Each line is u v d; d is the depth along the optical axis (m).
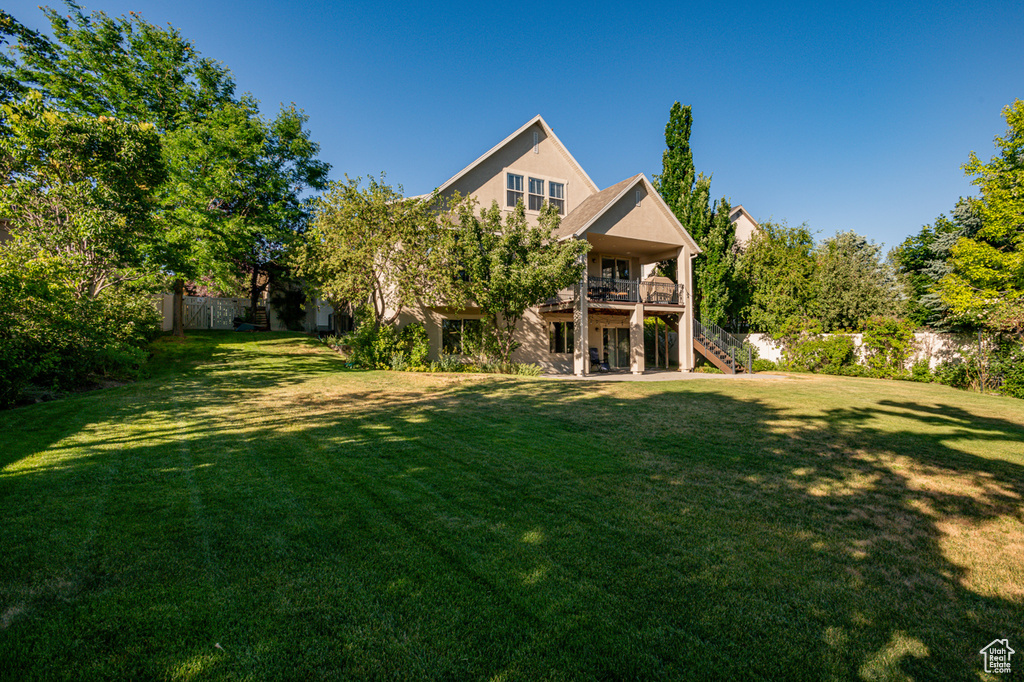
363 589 2.98
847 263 20.80
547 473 5.27
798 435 7.32
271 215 20.44
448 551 3.47
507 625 2.67
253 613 2.71
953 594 3.10
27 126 10.17
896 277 25.12
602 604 2.88
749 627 2.71
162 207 16.78
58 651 2.37
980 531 4.03
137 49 18.50
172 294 21.97
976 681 2.33
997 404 11.12
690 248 20.34
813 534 3.90
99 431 6.55
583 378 15.79
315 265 16.12
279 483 4.75
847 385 14.35
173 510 4.05
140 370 12.19
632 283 20.09
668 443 6.67
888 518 4.26
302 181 22.88
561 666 2.36
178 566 3.17
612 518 4.11
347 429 7.06
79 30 17.36
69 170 10.85
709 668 2.38
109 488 4.51
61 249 11.17
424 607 2.81
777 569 3.35
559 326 20.80
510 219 15.48
